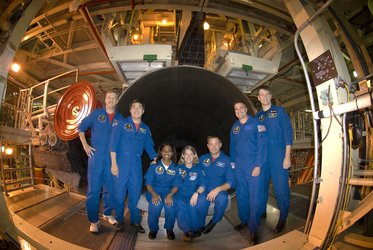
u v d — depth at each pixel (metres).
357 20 4.85
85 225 3.61
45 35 7.68
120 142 3.31
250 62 5.54
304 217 3.78
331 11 3.34
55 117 5.14
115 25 5.94
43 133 6.10
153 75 3.75
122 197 3.27
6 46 2.32
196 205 3.32
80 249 2.49
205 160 3.63
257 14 5.57
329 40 2.81
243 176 3.31
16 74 8.88
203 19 5.66
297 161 8.91
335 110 2.43
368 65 3.83
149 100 4.35
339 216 2.46
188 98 4.77
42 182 9.11
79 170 5.85
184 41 6.28
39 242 2.52
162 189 3.51
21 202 4.46
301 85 8.86
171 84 4.28
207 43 10.45
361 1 4.35
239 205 3.50
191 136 5.69
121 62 5.23
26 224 2.86
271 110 3.46
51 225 3.48
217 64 6.67
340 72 2.74
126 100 3.80
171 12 9.41
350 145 2.42
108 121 3.37
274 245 2.59
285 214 3.34
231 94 4.02
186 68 3.76
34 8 2.62
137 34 7.51
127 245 3.09
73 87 5.25
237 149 3.41
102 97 5.87
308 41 2.88
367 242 2.63
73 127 4.96
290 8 3.11
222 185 3.40
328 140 2.62
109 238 3.22
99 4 5.16
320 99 2.70
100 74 9.91
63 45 8.08
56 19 6.38
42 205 4.39
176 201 3.34
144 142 3.53
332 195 2.51
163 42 10.98
